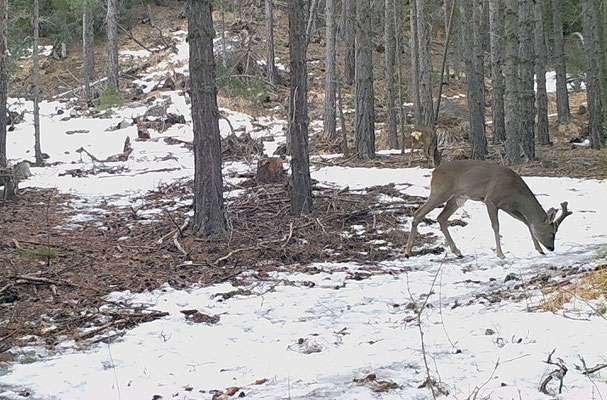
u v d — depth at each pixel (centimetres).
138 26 4256
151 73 3562
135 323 679
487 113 3244
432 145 934
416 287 773
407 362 505
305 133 1208
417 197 1327
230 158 2009
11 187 1400
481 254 927
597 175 1499
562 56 2806
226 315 697
